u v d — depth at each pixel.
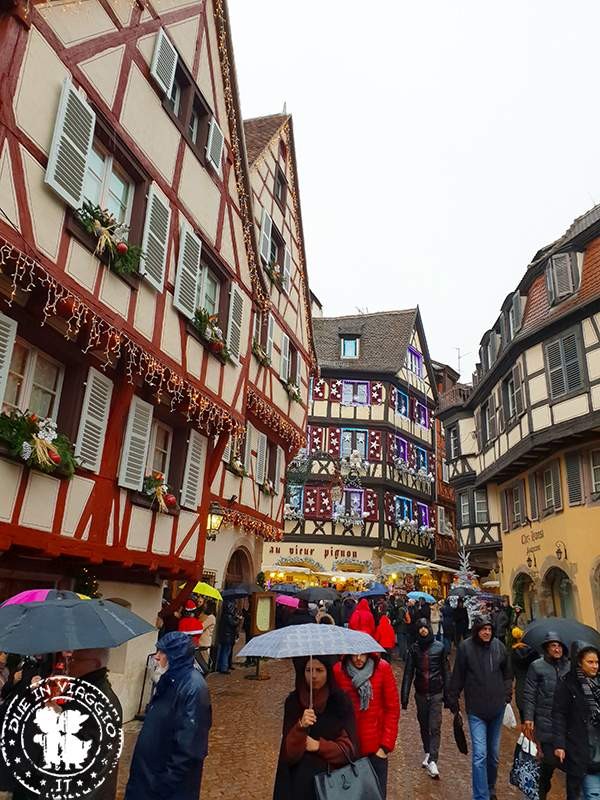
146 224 8.45
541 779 5.29
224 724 8.27
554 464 18.44
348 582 26.67
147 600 9.61
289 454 18.73
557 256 18.23
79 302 6.84
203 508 10.76
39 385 7.26
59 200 6.71
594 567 16.05
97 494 7.68
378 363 31.94
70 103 6.88
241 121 12.02
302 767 3.30
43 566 7.29
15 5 6.11
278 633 3.65
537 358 18.59
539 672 5.24
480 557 26.44
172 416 10.04
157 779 3.22
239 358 11.70
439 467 35.53
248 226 12.36
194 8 10.41
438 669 6.61
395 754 7.23
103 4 7.88
